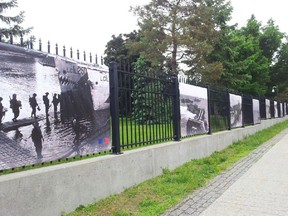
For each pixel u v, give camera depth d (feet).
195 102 32.99
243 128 50.37
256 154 35.47
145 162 21.91
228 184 21.91
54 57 16.08
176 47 91.40
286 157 33.12
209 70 86.89
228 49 97.19
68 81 16.96
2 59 13.37
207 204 17.42
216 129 40.14
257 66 129.90
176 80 28.09
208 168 26.53
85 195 16.28
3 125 13.28
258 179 23.26
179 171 24.79
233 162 30.55
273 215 15.57
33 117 14.67
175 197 18.70
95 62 19.15
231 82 97.40
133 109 22.26
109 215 15.48
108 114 19.98
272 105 88.53
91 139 18.40
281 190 20.11
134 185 20.48
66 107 16.70
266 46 158.51
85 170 16.37
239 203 17.52
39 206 13.57
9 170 14.93
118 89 20.63
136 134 22.38
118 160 19.08
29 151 14.39
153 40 93.15
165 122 26.58
